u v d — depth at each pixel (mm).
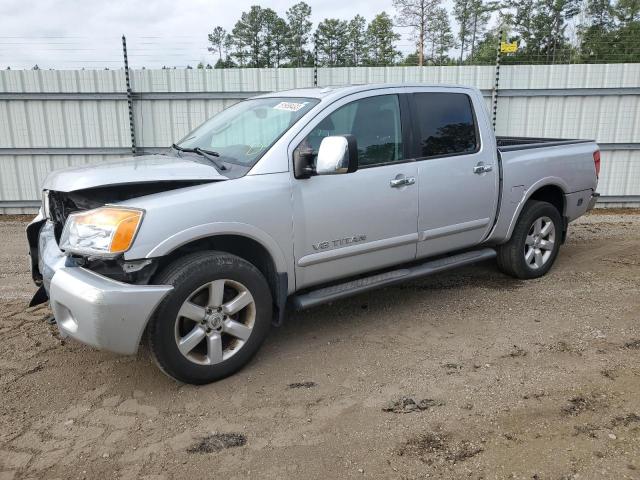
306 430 2963
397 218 4180
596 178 5832
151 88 9258
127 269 3105
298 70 9406
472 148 4715
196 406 3221
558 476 2535
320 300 3900
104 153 9391
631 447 2736
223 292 3398
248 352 3566
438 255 4746
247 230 3432
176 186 3414
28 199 9492
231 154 3842
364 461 2689
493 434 2879
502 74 9367
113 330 3002
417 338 4125
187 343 3295
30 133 9227
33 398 3330
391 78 9500
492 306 4750
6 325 4441
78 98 9148
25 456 2777
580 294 5008
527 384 3387
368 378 3518
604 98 9312
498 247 5363
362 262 4105
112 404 3258
